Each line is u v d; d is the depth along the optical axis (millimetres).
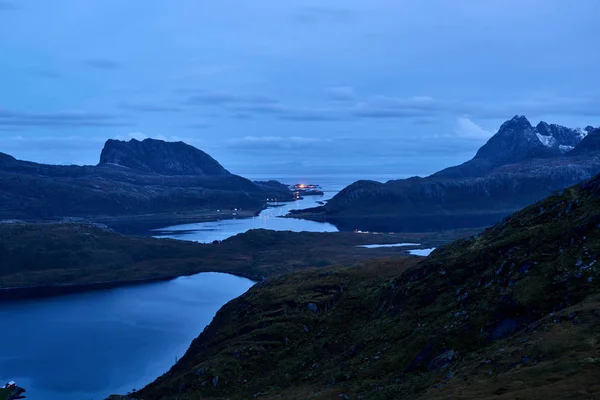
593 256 76312
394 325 98000
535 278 78875
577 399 43594
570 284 73312
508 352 61344
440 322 85938
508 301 76938
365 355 91688
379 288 131125
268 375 110750
